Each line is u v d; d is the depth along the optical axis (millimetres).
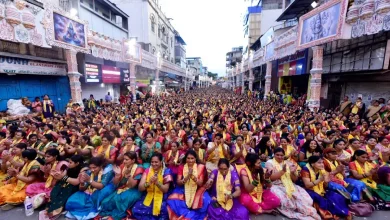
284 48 13016
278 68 18734
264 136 5102
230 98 20047
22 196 3619
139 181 3414
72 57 10359
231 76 50594
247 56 27562
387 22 6180
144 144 4633
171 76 33250
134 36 23891
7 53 8391
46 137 4891
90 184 3516
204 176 3498
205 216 3250
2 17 6781
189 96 23281
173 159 4242
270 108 11289
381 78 8438
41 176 3957
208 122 7578
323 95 12609
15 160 4039
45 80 10977
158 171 3396
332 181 3652
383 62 7918
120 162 4152
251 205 3326
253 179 3445
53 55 10977
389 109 7109
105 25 17031
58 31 9227
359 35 7172
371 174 3732
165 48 32344
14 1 7090
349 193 3486
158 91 24906
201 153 4672
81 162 3744
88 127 6418
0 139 5223
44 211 3396
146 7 23391
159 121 7090
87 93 14617
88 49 11562
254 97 21469
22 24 7449
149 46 24047
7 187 3736
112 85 18156
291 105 13242
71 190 3551
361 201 3539
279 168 3658
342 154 4102
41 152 4473
